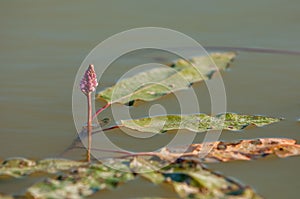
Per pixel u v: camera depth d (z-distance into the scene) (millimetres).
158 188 2404
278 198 2400
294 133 2463
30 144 2451
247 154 2434
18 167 2414
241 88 2535
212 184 2396
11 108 2500
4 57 2598
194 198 2387
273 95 2523
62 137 2459
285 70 2566
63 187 2393
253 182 2412
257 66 2576
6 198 2385
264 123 2475
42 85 2539
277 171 2422
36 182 2406
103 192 2400
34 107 2502
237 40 2639
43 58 2596
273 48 2617
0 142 2453
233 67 2576
